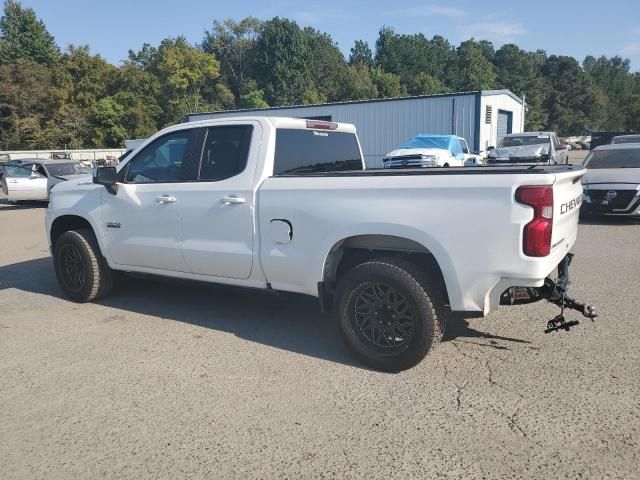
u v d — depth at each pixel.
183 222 5.25
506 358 4.47
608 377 4.06
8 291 6.97
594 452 3.12
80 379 4.25
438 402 3.76
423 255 4.38
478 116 24.25
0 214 16.61
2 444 3.36
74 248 6.21
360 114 26.83
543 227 3.68
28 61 62.06
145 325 5.50
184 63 72.00
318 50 91.50
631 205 11.31
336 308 4.41
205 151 5.20
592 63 186.75
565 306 4.26
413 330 4.09
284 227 4.62
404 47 110.69
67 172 18.83
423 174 4.11
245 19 89.19
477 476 2.93
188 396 3.93
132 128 61.78
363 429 3.44
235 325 5.47
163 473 3.04
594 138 30.25
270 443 3.30
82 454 3.24
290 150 5.07
